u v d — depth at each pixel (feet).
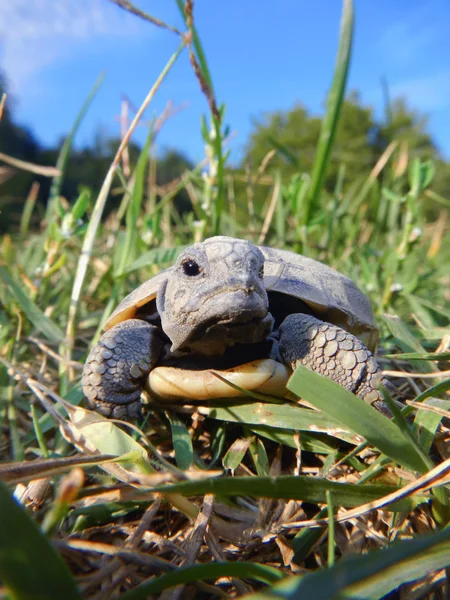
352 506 0.20
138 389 0.29
